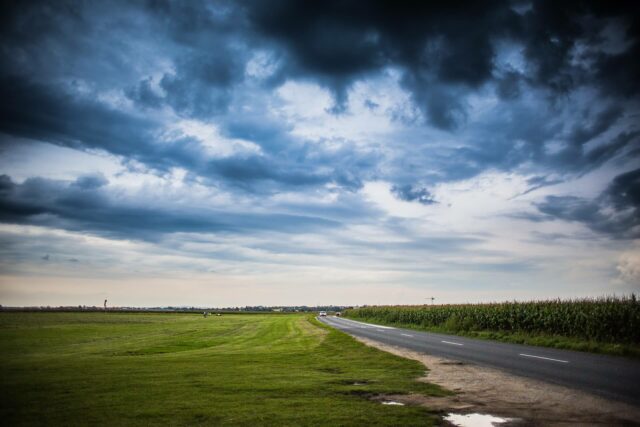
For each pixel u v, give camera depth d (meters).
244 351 21.62
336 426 6.88
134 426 7.09
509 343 23.17
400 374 12.39
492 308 33.06
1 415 7.88
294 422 7.14
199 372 13.01
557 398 8.64
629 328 19.45
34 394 9.74
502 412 7.66
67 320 79.38
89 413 7.93
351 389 10.00
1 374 13.16
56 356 21.66
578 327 23.03
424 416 7.47
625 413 7.43
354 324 55.00
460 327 34.91
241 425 7.02
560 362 14.12
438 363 14.65
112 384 10.88
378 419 7.27
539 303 28.33
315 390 9.91
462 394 9.32
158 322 72.38
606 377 10.98
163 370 13.55
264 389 10.03
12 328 53.31
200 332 44.38
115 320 80.62
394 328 43.66
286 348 23.03
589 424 6.82
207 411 7.94
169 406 8.37
